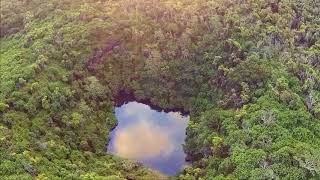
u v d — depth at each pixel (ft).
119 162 383.24
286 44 420.77
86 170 356.18
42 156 348.79
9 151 335.06
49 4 517.96
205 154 374.84
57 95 403.54
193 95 440.04
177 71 453.58
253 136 344.49
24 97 389.39
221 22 458.09
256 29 432.25
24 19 510.99
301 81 392.88
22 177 313.94
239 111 375.04
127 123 434.30
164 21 476.95
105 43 467.52
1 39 510.99
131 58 466.29
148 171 379.55
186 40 457.68
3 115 366.84
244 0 469.57
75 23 479.41
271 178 306.14
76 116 399.65
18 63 430.61
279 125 346.74
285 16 447.83
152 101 448.65
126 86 460.55
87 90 437.17
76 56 451.12
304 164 309.22
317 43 429.38
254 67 398.83
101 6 501.56
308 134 340.80
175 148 404.16
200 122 401.08
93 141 397.39
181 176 361.10
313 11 465.88
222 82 417.69
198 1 485.15
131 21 478.59
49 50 442.50
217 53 436.35
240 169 322.55
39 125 376.07
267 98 373.61
